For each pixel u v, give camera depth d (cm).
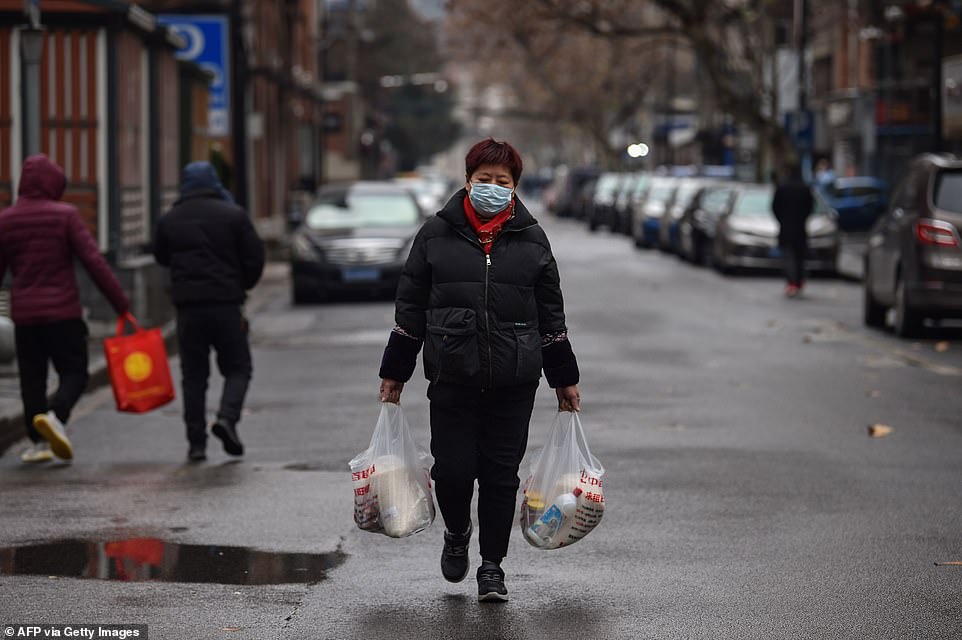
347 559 1936
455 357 1650
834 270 7744
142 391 2731
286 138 13838
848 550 1981
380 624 1628
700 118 18262
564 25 11175
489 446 1712
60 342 2697
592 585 1800
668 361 4166
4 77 5306
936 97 7719
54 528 2109
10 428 2925
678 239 9362
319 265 6394
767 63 14400
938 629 1609
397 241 6469
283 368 4125
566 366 1709
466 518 1745
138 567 1881
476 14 12331
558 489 1717
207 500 2320
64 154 5278
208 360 2755
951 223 4625
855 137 13988
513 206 1684
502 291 1656
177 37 6209
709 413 3206
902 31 12138
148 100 5938
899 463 2628
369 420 3155
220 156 6869
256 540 2041
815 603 1716
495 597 1712
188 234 2730
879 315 5188
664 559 1933
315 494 2370
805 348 4531
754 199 8056
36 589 1769
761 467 2581
